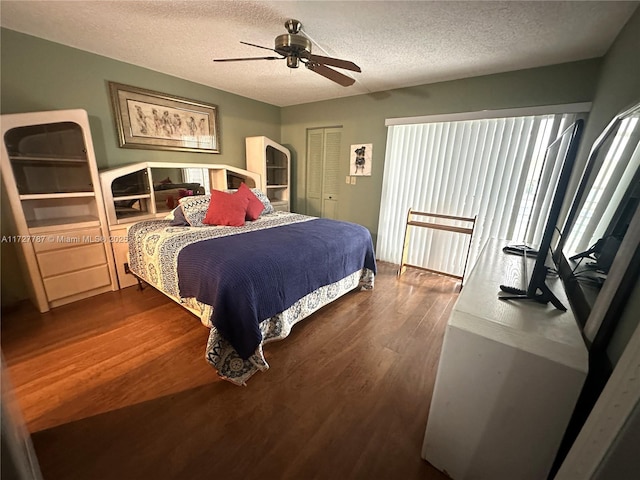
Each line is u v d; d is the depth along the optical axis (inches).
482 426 41.0
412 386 64.5
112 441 49.7
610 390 25.5
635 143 44.4
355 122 149.3
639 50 57.9
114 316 89.7
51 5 69.9
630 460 23.8
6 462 17.4
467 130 117.3
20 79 87.1
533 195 107.8
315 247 84.9
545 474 38.1
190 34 84.6
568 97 95.6
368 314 96.3
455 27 75.2
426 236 137.2
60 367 67.1
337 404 58.9
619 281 33.6
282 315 74.0
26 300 97.8
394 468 46.9
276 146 161.8
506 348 37.0
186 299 76.8
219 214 106.1
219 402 58.5
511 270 63.9
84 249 97.7
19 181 90.2
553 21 70.2
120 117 110.1
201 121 137.0
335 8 68.5
